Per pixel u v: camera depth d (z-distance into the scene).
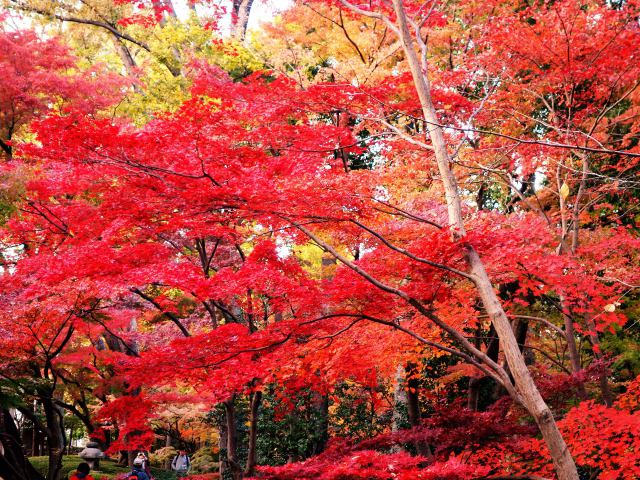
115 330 12.16
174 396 10.13
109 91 12.84
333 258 13.69
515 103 10.77
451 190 6.84
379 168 9.59
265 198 5.90
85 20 17.80
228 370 6.50
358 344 7.34
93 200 10.47
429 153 9.63
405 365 10.46
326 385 8.11
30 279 8.17
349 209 6.12
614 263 9.54
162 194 6.54
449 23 11.77
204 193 5.85
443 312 8.68
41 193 7.93
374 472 6.20
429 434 8.97
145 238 8.97
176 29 15.59
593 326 10.62
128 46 20.81
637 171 12.41
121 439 9.41
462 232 6.52
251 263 7.29
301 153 7.52
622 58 9.00
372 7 9.13
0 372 9.23
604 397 10.37
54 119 6.03
